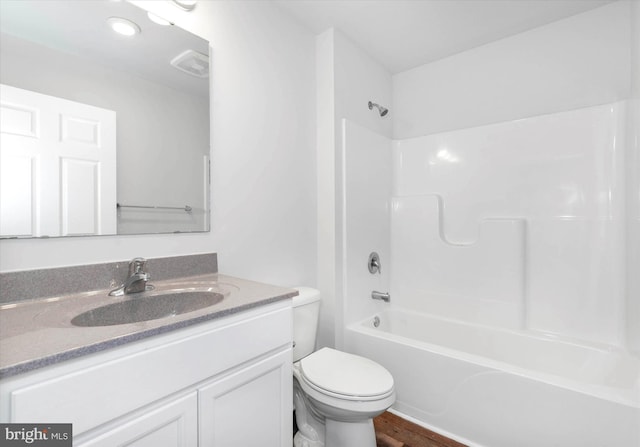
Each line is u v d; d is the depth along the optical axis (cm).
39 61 102
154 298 111
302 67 196
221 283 129
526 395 134
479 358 152
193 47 141
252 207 166
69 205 107
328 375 134
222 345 93
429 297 229
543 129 190
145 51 127
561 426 126
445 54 231
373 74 236
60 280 103
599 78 179
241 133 160
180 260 135
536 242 192
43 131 102
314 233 204
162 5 132
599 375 156
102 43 115
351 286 207
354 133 210
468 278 212
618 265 166
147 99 127
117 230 118
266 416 108
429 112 243
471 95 224
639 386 128
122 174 120
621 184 165
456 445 149
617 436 115
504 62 211
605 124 171
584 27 184
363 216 218
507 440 139
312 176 203
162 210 131
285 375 115
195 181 142
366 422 132
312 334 166
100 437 69
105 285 113
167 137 133
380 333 187
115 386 71
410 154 246
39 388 61
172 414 81
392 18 190
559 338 178
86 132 111
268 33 175
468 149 219
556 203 186
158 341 78
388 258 244
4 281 94
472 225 217
